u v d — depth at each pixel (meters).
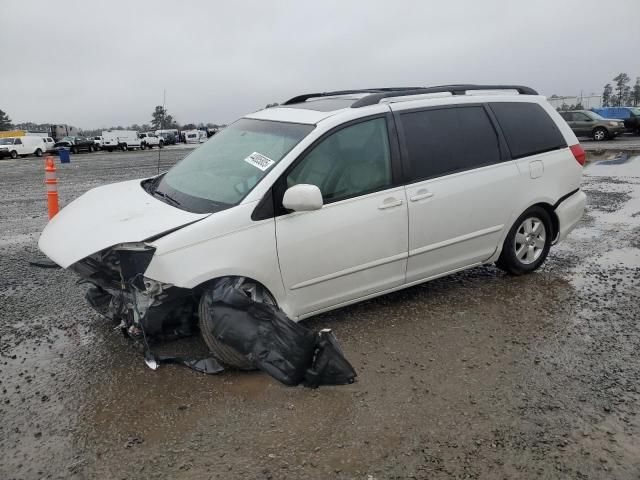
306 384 3.56
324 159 4.19
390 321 4.60
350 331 4.41
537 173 5.38
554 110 5.79
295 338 3.55
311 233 4.07
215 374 3.76
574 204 5.77
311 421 3.23
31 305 5.12
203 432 3.14
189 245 3.64
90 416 3.31
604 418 3.25
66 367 3.91
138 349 4.15
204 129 72.56
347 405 3.39
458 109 5.00
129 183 5.15
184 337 4.11
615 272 5.81
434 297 5.13
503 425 3.18
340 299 4.38
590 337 4.29
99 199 4.57
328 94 5.62
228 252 3.75
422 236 4.65
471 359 3.96
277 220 3.95
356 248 4.29
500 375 3.73
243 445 3.03
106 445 3.05
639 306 4.88
